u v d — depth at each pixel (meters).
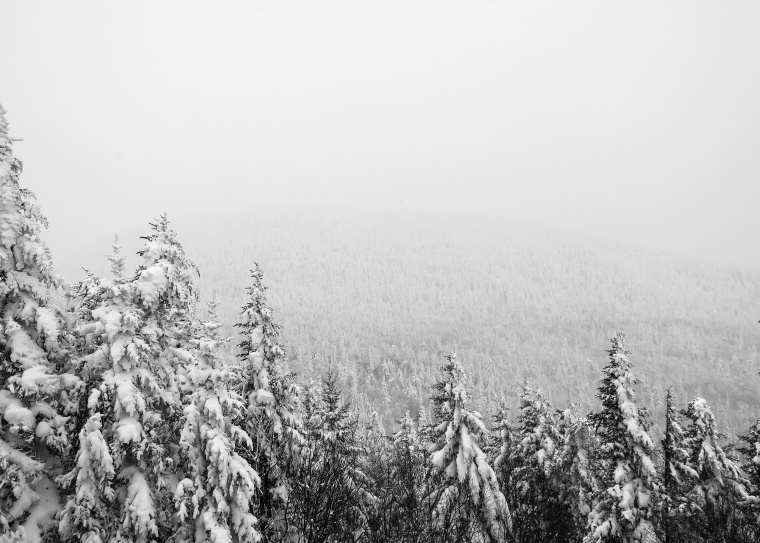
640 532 16.02
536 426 23.64
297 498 12.99
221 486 10.88
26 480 9.92
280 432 15.01
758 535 17.38
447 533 14.07
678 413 21.62
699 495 19.22
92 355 11.06
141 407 10.60
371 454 27.12
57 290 11.64
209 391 11.91
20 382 9.82
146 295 11.48
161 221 13.65
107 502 10.40
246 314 16.64
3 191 10.58
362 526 15.14
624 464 17.08
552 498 20.05
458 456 17.95
